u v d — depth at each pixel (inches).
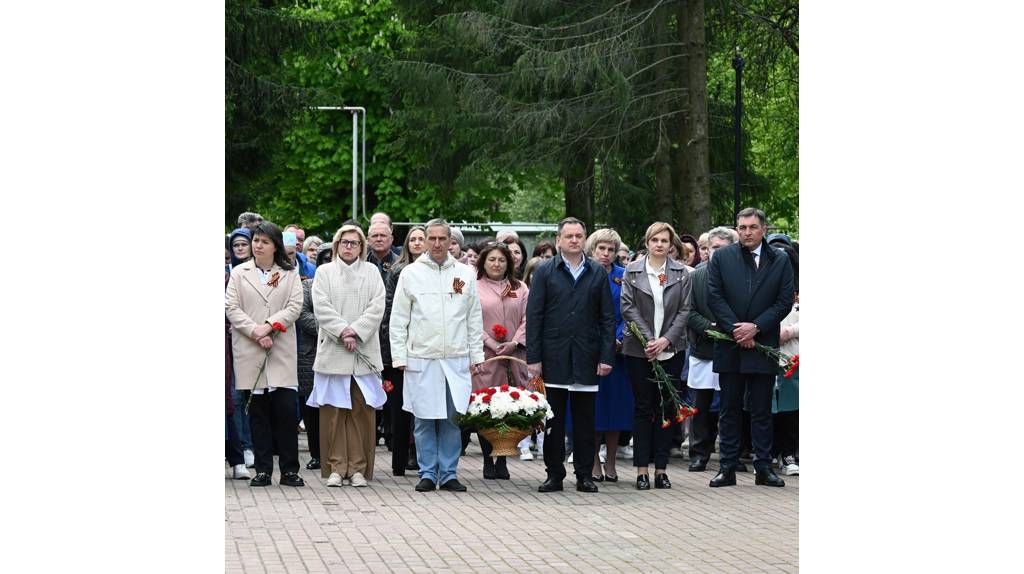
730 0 968.3
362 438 454.0
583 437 441.4
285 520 373.4
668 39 962.1
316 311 445.1
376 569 304.2
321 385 446.3
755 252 448.1
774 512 396.2
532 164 978.7
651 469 504.4
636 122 945.5
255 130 949.2
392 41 1456.7
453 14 974.4
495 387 461.1
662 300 448.5
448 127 1086.4
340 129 1502.2
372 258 509.0
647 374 447.2
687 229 951.6
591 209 1058.1
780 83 1091.9
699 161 920.9
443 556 321.7
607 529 364.2
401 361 439.8
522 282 506.3
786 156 1194.6
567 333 437.7
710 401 501.4
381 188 1504.7
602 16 932.0
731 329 444.8
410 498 421.7
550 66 914.1
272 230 434.0
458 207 1444.4
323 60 1444.4
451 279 445.1
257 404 442.0
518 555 324.5
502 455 449.7
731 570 306.7
